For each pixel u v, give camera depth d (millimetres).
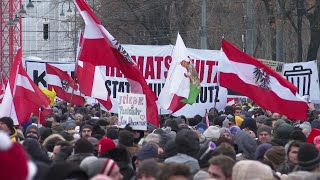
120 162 18062
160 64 37219
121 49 27859
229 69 29828
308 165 17266
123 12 97062
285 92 29719
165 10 93812
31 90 29250
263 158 20234
